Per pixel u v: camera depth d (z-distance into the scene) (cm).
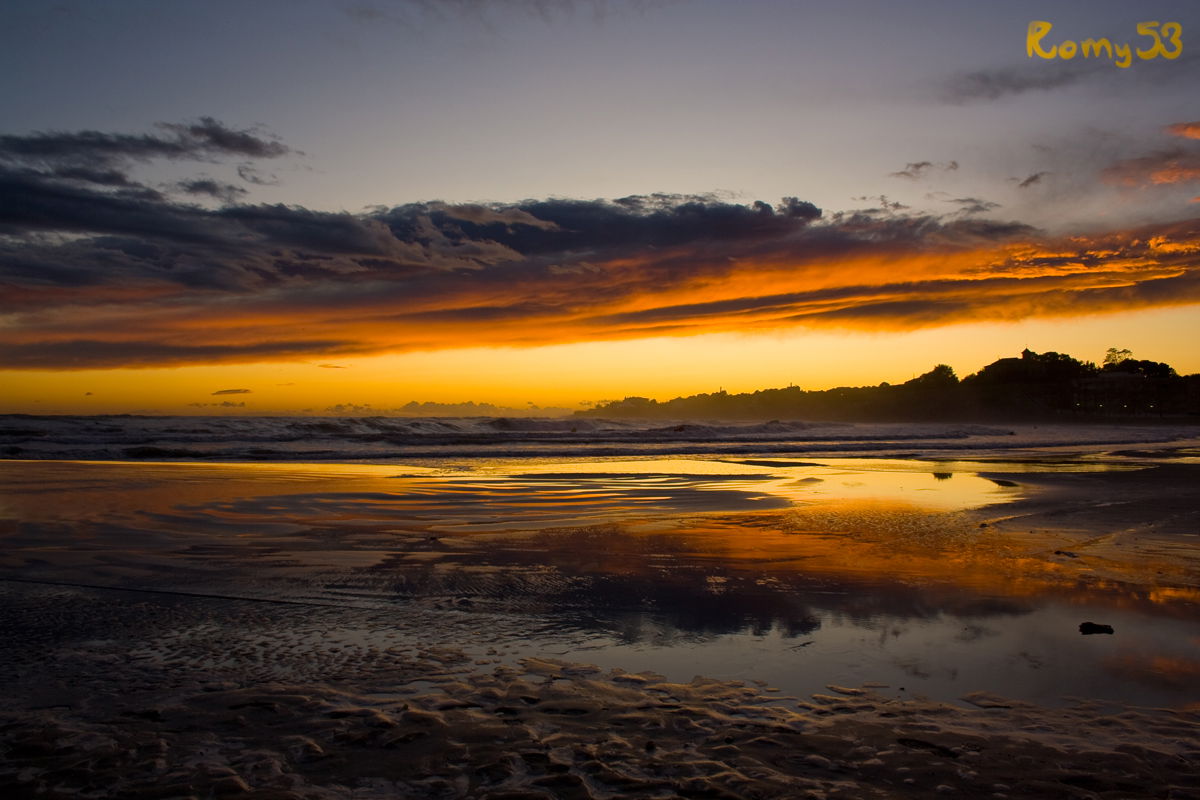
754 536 993
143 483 1617
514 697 425
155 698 415
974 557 850
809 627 578
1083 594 680
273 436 3950
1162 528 1054
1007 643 538
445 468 2234
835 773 332
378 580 721
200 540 923
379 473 1997
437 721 388
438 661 489
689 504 1328
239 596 655
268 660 486
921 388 18512
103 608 609
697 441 4528
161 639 529
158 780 319
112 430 3838
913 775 330
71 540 905
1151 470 2152
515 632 559
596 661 495
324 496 1386
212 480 1714
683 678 464
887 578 745
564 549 891
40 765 332
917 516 1179
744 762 343
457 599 654
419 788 314
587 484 1691
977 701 427
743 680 461
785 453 3309
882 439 5097
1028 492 1530
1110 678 468
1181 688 451
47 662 475
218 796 306
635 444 4003
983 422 14700
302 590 679
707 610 625
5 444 3034
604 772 330
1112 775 331
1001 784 322
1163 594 680
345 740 362
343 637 540
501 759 343
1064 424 12531
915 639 548
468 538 960
